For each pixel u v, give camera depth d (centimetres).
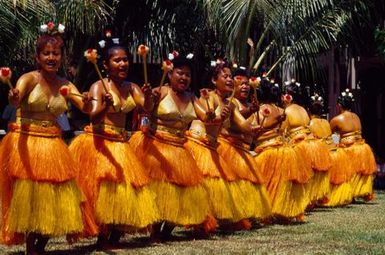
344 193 1600
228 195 1062
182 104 983
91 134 907
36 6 1453
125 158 897
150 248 909
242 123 1094
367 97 2572
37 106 816
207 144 1072
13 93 769
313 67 1878
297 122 1451
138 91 931
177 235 1049
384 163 2369
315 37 1831
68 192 820
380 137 2584
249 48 1897
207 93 1005
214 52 1936
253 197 1110
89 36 1802
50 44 823
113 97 897
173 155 966
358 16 1911
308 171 1269
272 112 1235
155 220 905
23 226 796
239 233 1076
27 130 817
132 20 1927
